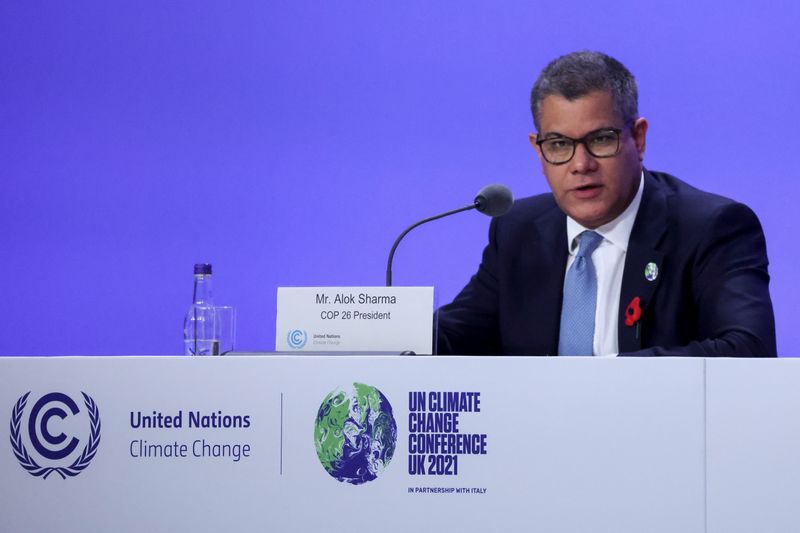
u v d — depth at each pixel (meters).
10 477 7.15
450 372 6.94
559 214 10.61
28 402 7.18
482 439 6.89
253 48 16.36
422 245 16.05
